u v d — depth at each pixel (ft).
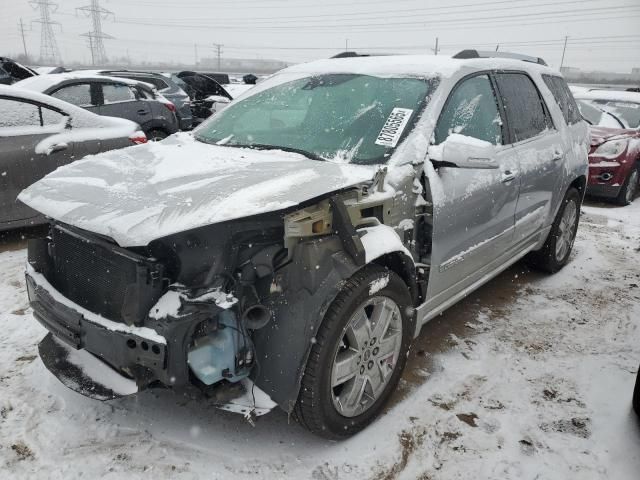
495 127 11.28
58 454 7.51
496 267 12.16
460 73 10.41
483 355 10.75
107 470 7.23
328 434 7.80
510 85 12.21
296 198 7.02
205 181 7.62
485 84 11.26
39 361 9.74
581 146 15.26
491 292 14.03
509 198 11.30
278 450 7.83
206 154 9.34
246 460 7.59
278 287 7.19
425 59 11.10
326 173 8.04
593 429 8.60
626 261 16.96
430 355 10.68
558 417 8.88
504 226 11.56
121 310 6.93
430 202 9.00
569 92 15.81
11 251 15.60
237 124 11.23
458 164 8.92
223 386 7.19
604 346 11.37
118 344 6.75
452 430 8.47
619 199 24.68
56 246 7.97
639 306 13.48
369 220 7.99
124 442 7.79
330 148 9.52
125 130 18.12
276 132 10.50
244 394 7.28
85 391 7.23
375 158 9.00
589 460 7.92
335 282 7.20
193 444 7.82
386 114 9.74
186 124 34.24
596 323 12.44
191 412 8.55
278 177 7.74
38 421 8.15
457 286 10.60
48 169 16.03
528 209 12.50
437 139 9.49
